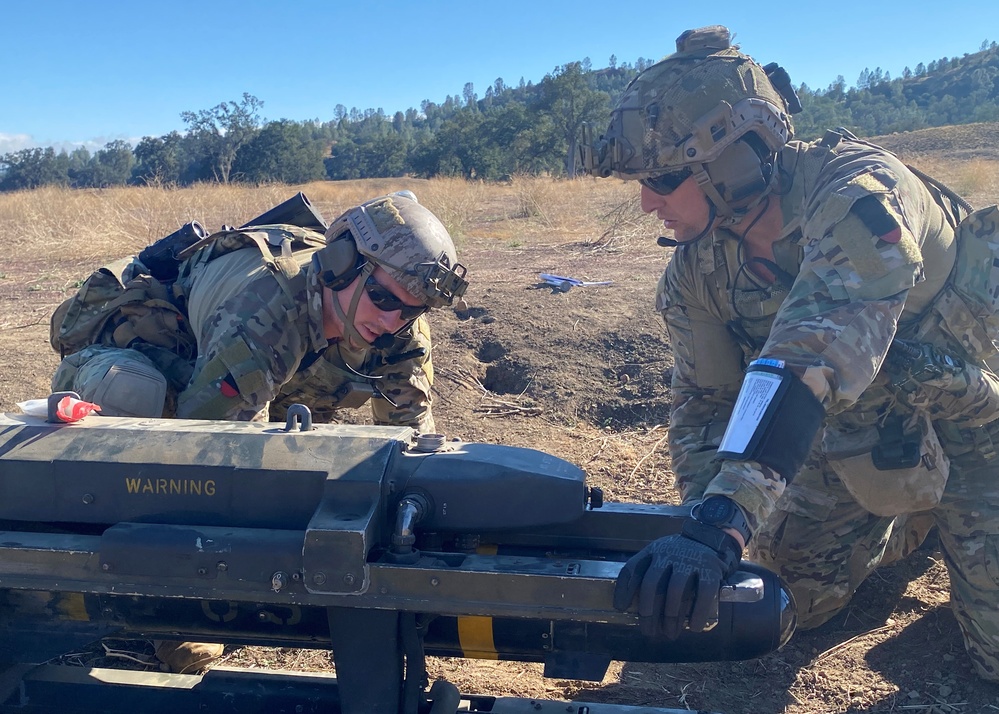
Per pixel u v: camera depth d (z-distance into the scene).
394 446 1.88
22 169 87.38
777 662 2.79
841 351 1.83
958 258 2.44
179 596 1.81
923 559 3.36
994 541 2.55
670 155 2.16
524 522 1.84
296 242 2.73
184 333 2.90
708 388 2.65
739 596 1.70
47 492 1.93
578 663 1.89
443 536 1.98
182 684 2.17
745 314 2.50
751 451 1.72
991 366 2.59
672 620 1.58
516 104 65.94
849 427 2.57
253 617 1.98
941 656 2.77
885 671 2.73
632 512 2.01
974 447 2.58
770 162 2.23
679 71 2.16
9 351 5.39
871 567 2.91
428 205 11.51
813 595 2.87
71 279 7.96
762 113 2.14
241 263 2.64
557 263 7.73
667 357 4.98
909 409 2.51
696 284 2.58
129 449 1.92
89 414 2.16
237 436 1.92
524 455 1.93
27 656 2.05
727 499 1.69
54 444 1.96
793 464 1.74
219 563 1.77
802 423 1.75
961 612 2.63
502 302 5.89
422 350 3.01
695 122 2.13
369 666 1.85
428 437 1.95
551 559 1.77
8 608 2.04
